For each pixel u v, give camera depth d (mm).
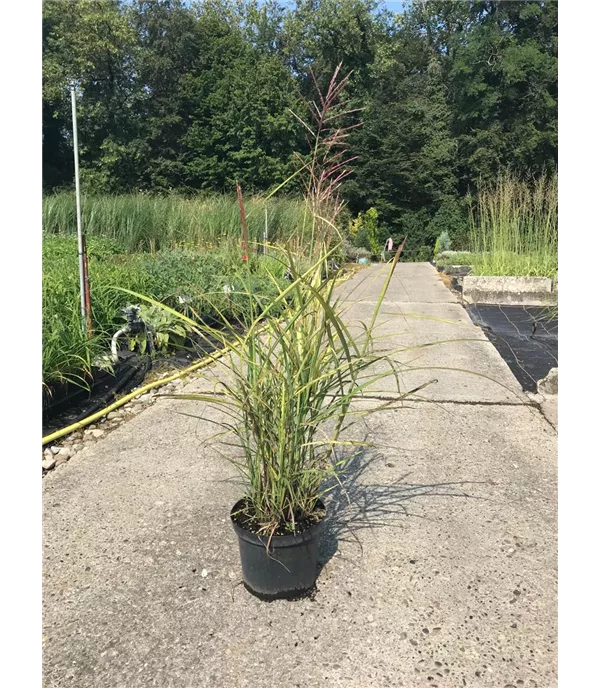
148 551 2121
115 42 20297
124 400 3648
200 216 10391
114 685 1536
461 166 22062
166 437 3172
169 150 20719
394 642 1673
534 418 3383
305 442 1848
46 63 19125
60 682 1540
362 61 12211
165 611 1812
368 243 18984
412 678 1549
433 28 27047
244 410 1734
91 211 10453
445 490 2549
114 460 2889
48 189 18234
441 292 8297
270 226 10008
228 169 19203
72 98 3686
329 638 1690
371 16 17953
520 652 1632
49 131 20203
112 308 4457
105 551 2121
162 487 2607
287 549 1762
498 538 2176
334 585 1919
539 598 1845
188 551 2119
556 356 4773
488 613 1786
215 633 1717
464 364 4512
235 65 20406
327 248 1938
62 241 8133
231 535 2221
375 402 3668
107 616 1791
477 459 2855
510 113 21109
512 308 7008
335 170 2055
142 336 4445
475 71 20953
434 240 21188
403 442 3068
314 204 1907
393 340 5312
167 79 21703
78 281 4410
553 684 1517
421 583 1926
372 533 2217
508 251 8320
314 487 1897
